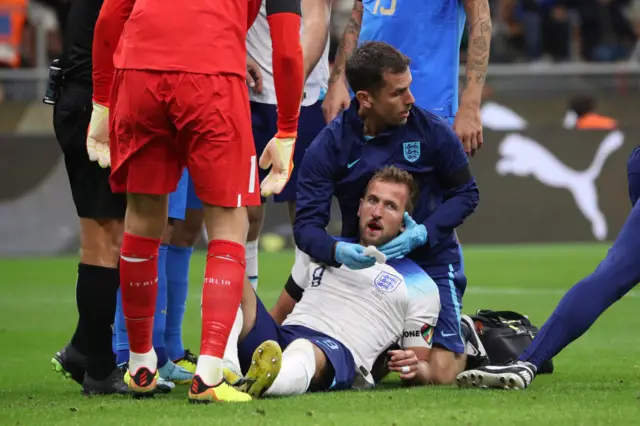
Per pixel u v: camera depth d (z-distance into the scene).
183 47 13.58
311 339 15.26
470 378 15.02
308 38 20.02
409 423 11.75
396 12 19.39
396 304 15.92
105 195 15.53
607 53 63.03
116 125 14.05
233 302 13.67
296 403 13.48
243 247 13.91
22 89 49.91
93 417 12.66
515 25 62.91
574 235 48.47
